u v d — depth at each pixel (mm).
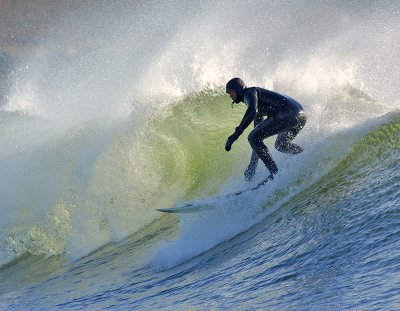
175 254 24078
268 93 25859
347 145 26281
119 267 25516
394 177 21938
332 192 23266
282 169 25906
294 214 22875
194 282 20500
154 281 22203
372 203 20547
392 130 25969
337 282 15719
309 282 16547
